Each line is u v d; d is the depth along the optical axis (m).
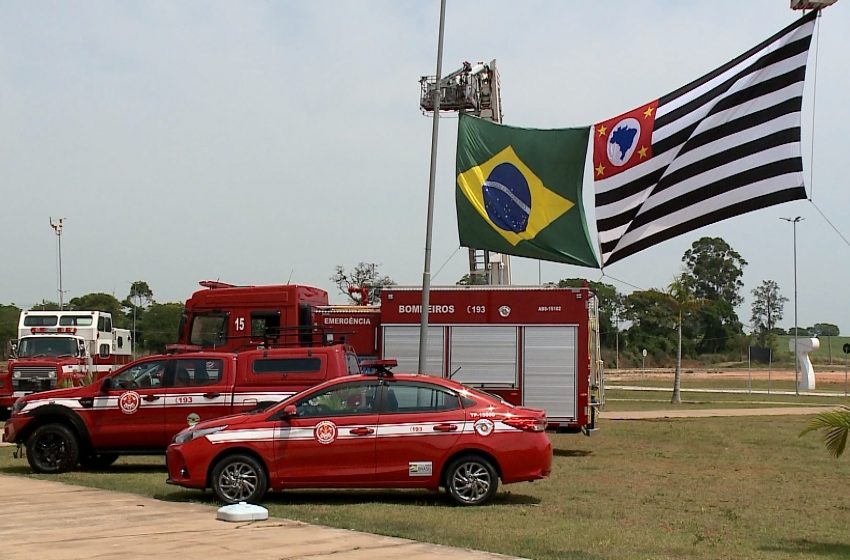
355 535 9.38
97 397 14.76
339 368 14.66
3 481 13.66
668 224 16.83
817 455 18.80
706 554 8.98
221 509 10.30
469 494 11.57
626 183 17.20
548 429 18.61
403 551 8.62
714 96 16.39
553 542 9.28
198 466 11.48
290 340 19.14
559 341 18.66
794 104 15.71
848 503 12.78
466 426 11.56
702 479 15.02
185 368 14.88
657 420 28.08
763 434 23.14
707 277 109.25
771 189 15.91
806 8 15.38
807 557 8.97
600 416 29.66
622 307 97.31
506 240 19.75
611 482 14.48
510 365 18.78
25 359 26.52
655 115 16.94
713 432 23.66
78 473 14.91
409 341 19.41
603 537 9.68
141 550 8.54
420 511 11.13
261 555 8.36
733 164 16.22
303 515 10.69
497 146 19.73
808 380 53.81
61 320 30.48
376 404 11.70
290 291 19.27
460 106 30.39
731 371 82.69
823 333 147.00
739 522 11.05
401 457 11.50
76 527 9.73
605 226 17.44
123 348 34.44
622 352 95.44
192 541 8.98
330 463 11.49
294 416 11.61
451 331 19.05
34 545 8.74
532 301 18.81
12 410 15.12
